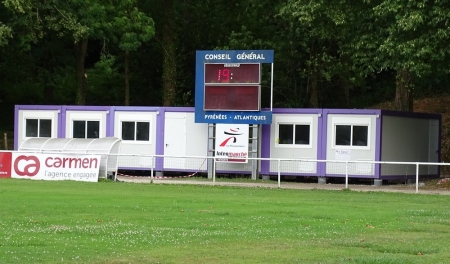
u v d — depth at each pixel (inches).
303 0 1777.8
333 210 962.1
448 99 2546.8
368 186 1502.2
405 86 1831.9
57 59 2480.3
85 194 1145.4
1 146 2263.8
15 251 585.0
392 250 621.0
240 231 735.7
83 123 1770.4
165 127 1721.2
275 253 598.5
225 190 1318.9
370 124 1611.7
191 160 1702.8
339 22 1649.9
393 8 1419.8
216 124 1657.2
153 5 2333.9
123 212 891.4
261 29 2421.3
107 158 1519.4
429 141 1781.5
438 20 1375.5
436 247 641.6
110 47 2496.3
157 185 1412.4
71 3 2076.8
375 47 1638.8
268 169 1658.5
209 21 2519.7
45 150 1577.3
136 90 2743.6
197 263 547.2
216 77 1647.4
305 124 1649.9
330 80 2491.4
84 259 554.9
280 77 2501.2
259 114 1633.9
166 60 2331.4
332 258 575.8
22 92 2640.3
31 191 1184.2
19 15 2015.3
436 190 1396.4
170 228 748.0
